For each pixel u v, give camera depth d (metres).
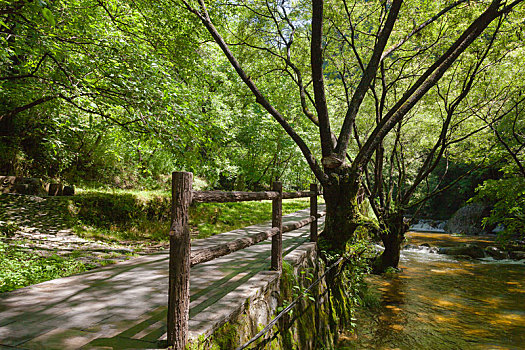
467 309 7.10
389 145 16.81
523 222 9.26
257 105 17.31
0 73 6.27
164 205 10.09
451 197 26.55
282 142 16.30
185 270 2.00
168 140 6.20
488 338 5.66
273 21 8.24
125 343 2.05
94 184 12.22
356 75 10.73
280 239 3.79
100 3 6.08
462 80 9.66
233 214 11.08
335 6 8.60
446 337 5.71
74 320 2.45
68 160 11.38
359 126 13.50
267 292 3.34
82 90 5.77
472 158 11.67
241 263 4.31
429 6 8.06
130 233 8.27
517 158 9.66
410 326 6.16
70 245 6.15
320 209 12.81
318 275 5.25
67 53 5.57
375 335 5.75
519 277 9.88
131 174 14.03
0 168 9.74
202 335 2.12
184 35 7.14
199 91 10.15
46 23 5.04
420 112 11.59
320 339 4.55
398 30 8.36
